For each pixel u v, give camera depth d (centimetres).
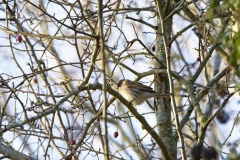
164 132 1421
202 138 1261
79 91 1158
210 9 799
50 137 1108
